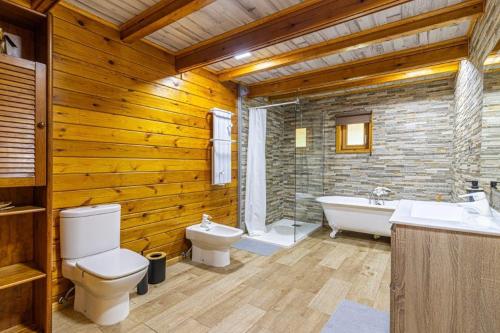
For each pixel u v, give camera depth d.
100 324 1.88
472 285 1.39
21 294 1.79
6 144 1.43
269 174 4.83
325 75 3.41
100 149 2.29
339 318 1.99
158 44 2.72
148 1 1.99
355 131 4.47
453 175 3.57
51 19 1.64
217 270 2.83
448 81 3.68
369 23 2.21
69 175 2.10
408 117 3.97
